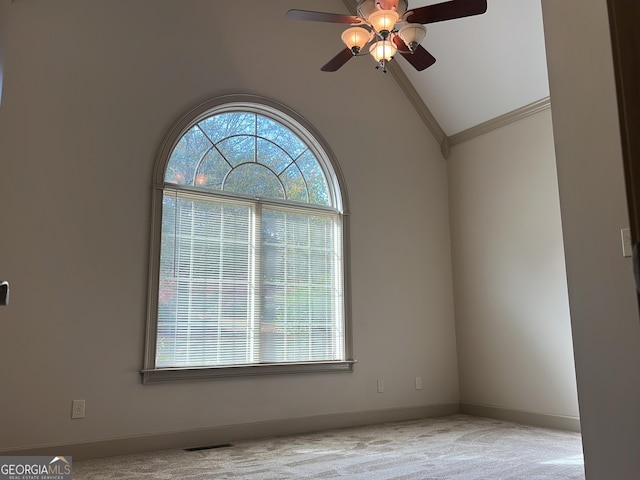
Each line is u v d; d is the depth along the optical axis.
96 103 3.72
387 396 4.78
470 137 5.41
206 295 4.07
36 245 3.38
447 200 5.59
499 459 3.34
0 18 2.79
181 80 4.11
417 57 3.28
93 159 3.66
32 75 3.51
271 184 4.54
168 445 3.65
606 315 1.95
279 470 3.10
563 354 4.39
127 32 3.92
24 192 3.38
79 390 3.40
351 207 4.86
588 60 2.09
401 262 5.11
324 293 4.66
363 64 5.20
